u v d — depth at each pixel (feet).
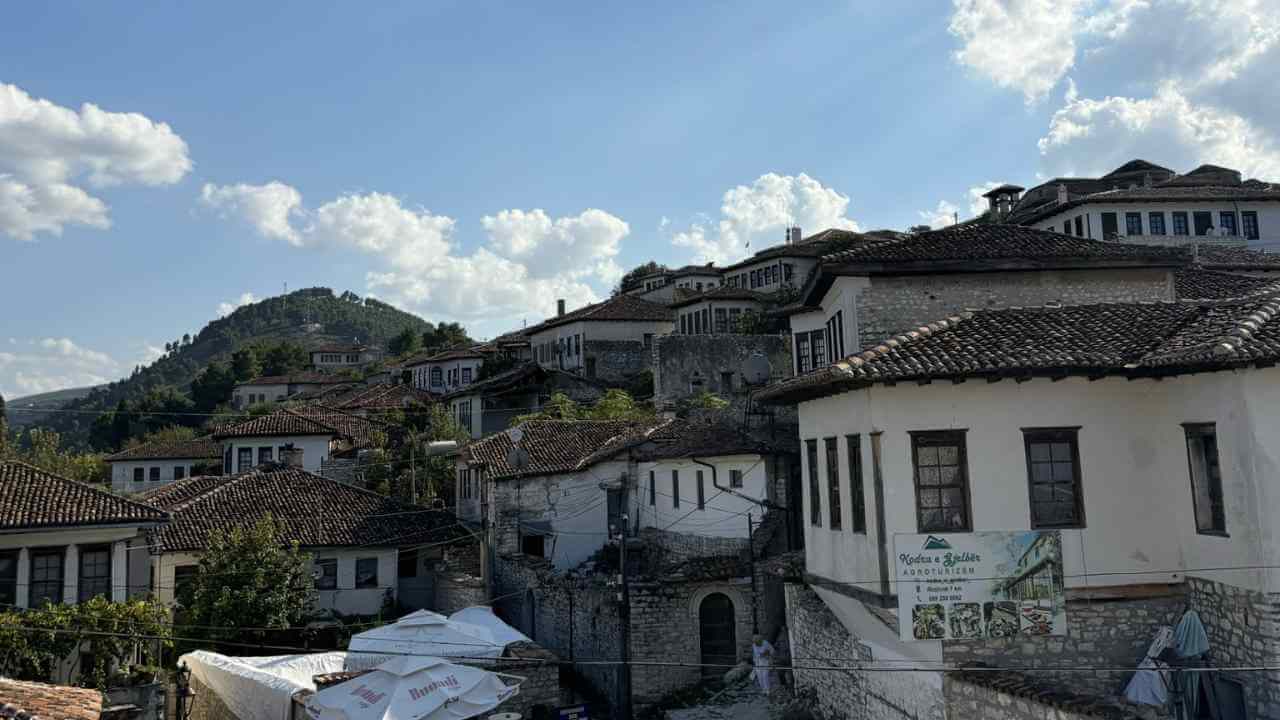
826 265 70.59
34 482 94.48
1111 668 53.42
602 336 233.55
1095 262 70.74
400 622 86.58
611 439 131.64
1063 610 53.26
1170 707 51.34
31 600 87.71
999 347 55.47
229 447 186.19
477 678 70.49
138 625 81.71
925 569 53.16
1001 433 54.44
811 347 103.55
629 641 90.12
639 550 116.98
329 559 123.13
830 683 70.90
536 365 222.69
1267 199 188.24
